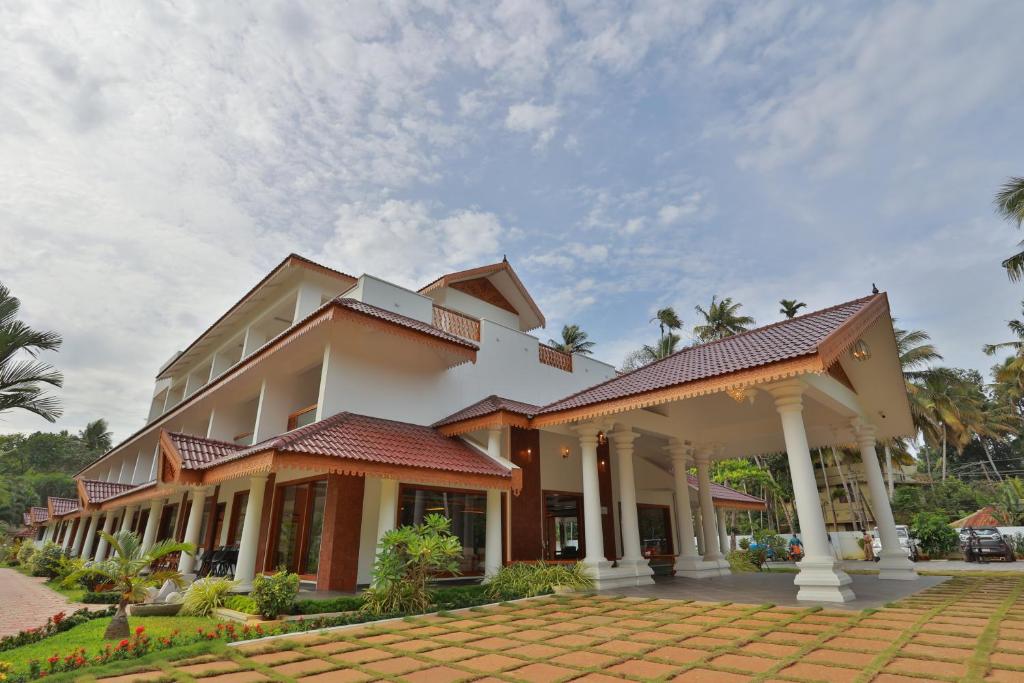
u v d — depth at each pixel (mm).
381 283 13297
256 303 17594
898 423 13461
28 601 13852
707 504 14391
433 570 10055
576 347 45250
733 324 37625
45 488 58219
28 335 15961
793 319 10953
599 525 10773
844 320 8531
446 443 11875
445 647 5676
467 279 18734
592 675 4379
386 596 8039
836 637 5355
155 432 22859
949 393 32938
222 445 12625
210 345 21422
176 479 10797
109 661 5391
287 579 7785
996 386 37594
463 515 12094
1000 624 5750
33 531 44812
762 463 39375
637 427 12164
